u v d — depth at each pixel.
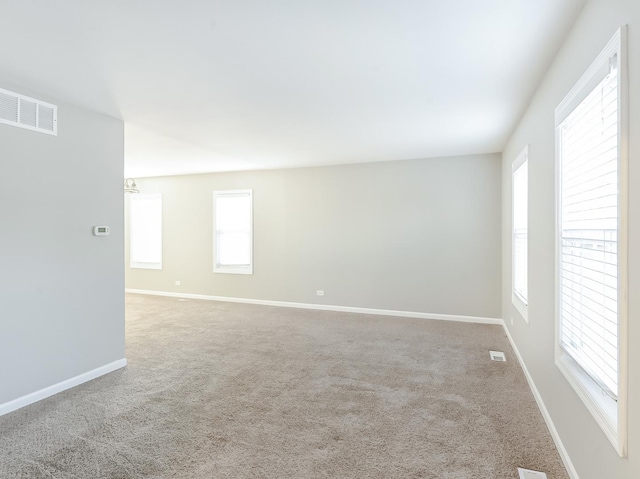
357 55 2.39
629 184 1.36
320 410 2.78
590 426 1.76
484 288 5.50
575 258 2.06
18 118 2.84
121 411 2.76
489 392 3.09
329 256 6.35
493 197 5.43
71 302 3.22
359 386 3.22
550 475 2.04
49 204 3.05
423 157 5.70
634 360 1.32
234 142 4.70
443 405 2.86
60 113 3.14
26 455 2.21
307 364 3.76
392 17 1.96
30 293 2.92
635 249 1.31
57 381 3.10
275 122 3.84
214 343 4.47
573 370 1.99
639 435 1.28
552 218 2.46
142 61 2.46
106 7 1.85
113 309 3.60
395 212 5.93
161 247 7.66
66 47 2.26
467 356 3.99
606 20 1.59
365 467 2.11
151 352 4.14
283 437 2.41
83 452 2.24
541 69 2.59
